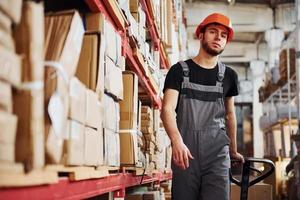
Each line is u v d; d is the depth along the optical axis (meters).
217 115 3.17
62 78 1.52
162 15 6.47
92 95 1.95
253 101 17.16
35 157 1.28
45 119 1.44
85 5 2.40
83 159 1.81
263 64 16.98
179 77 3.15
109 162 2.38
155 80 5.45
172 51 7.96
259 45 16.98
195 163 3.10
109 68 2.40
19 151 1.26
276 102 12.54
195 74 3.17
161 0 6.37
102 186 2.35
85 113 1.83
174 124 3.02
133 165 3.03
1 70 1.17
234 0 13.00
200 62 3.22
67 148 1.61
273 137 11.43
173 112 3.07
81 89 1.77
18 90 1.28
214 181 3.08
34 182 1.29
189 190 3.10
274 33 13.68
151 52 5.91
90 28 2.34
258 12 13.77
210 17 3.22
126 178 3.20
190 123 3.13
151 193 4.74
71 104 1.63
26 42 1.29
